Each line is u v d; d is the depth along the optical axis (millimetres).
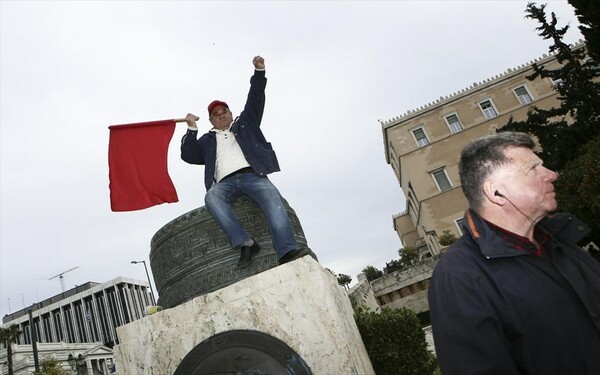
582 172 9523
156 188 4039
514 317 1467
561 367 1427
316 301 2863
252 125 3783
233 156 3711
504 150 1727
